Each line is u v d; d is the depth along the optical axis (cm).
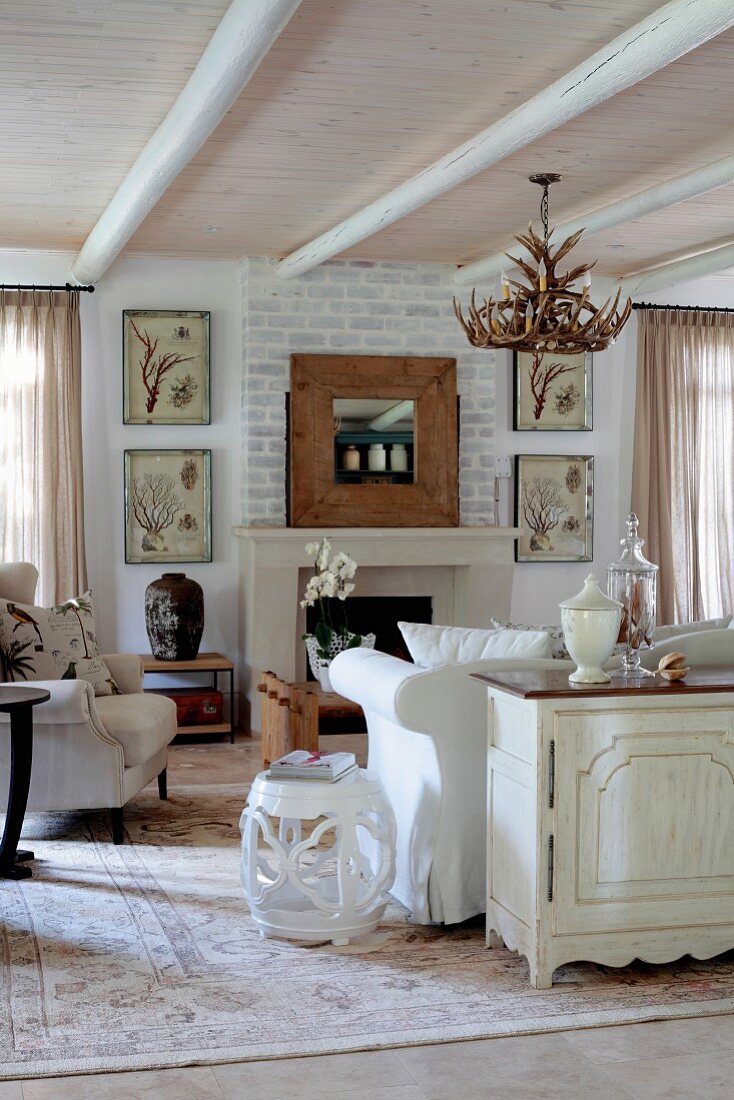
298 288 735
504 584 759
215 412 748
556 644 412
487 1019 301
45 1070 271
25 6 365
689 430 812
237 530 732
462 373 766
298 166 539
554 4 367
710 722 331
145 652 741
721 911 333
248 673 732
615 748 324
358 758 623
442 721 368
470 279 739
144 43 394
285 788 360
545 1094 262
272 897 389
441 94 446
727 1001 314
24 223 645
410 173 551
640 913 327
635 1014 305
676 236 693
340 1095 262
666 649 393
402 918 386
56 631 518
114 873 434
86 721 463
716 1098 261
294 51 404
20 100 446
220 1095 261
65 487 711
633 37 370
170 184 545
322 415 733
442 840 371
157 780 587
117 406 731
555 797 320
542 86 439
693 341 811
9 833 435
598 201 610
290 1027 296
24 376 705
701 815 331
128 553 733
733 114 476
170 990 321
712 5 336
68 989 321
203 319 738
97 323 727
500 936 357
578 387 807
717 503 817
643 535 802
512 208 621
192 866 443
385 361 743
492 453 773
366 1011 307
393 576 765
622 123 485
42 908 393
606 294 809
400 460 746
